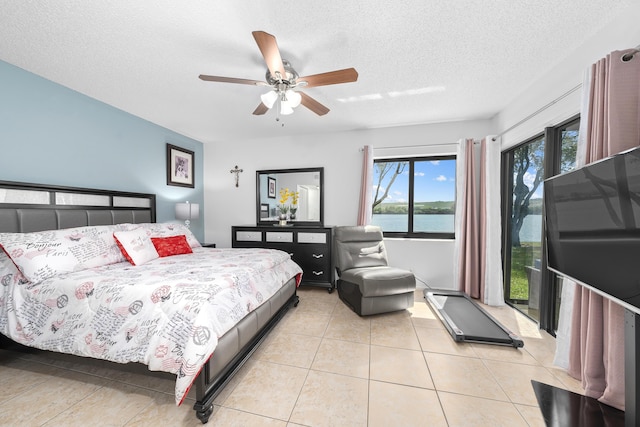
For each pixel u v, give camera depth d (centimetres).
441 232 360
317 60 196
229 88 245
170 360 128
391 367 175
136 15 151
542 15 151
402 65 204
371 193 356
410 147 348
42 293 159
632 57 126
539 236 243
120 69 211
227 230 427
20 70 209
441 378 163
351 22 157
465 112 302
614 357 132
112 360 137
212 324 136
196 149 418
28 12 148
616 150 129
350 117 319
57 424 128
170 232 286
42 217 215
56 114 234
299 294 336
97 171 269
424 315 264
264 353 193
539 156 243
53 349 149
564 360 169
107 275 173
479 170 321
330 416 133
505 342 201
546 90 213
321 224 385
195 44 178
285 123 343
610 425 122
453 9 147
